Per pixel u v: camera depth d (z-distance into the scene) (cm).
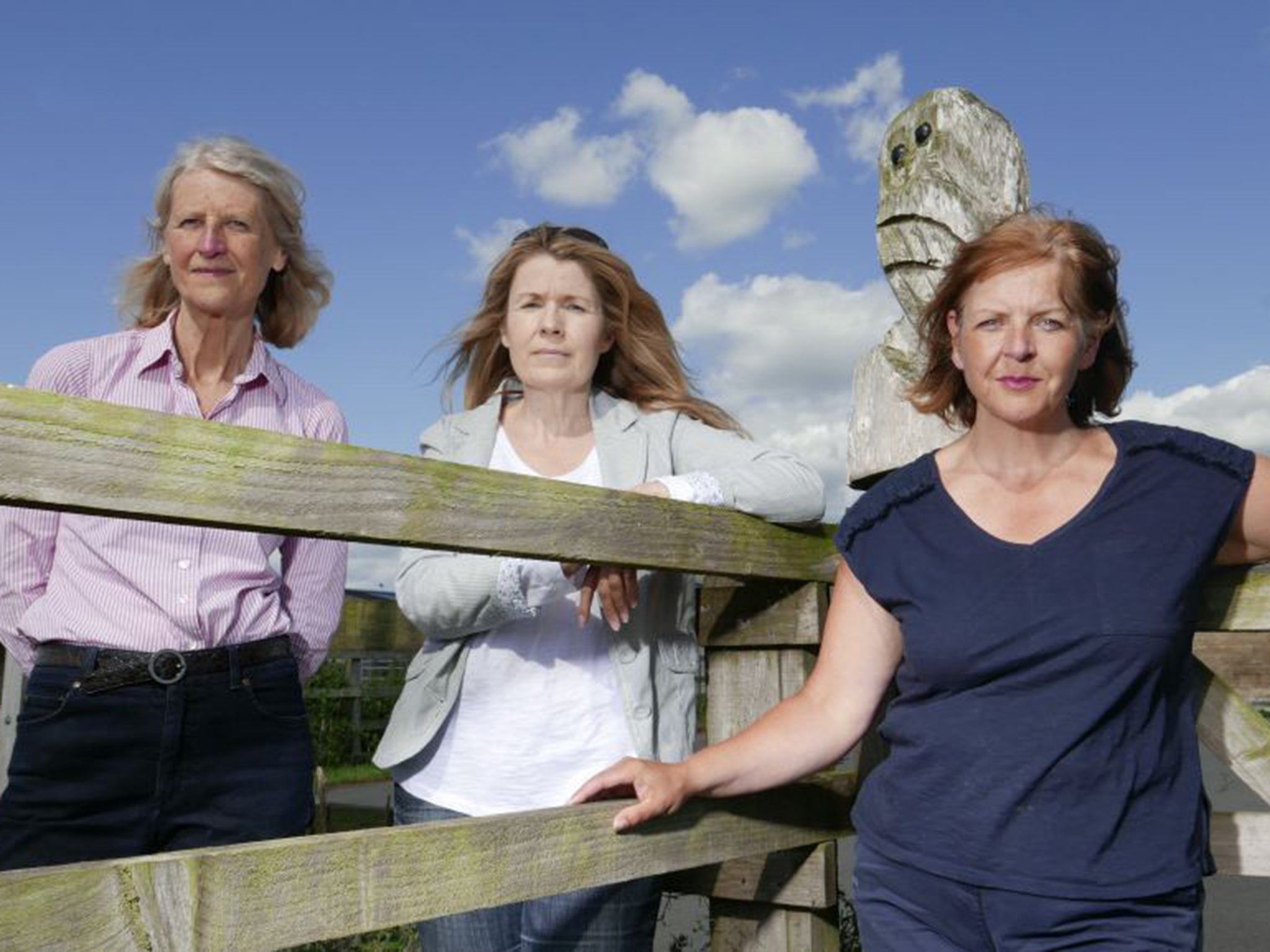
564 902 241
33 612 241
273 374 268
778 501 254
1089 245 193
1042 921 183
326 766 857
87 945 152
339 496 179
